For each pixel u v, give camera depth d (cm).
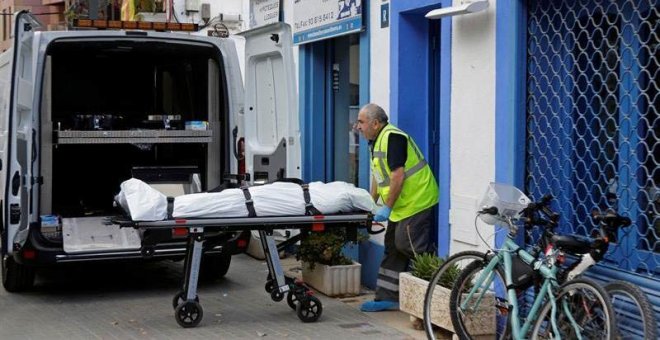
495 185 615
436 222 827
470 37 743
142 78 1020
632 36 605
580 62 654
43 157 861
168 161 997
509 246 616
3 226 857
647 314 493
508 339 605
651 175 595
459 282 649
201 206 696
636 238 607
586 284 528
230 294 884
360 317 778
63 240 822
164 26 889
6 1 3134
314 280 890
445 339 690
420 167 779
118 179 1001
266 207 709
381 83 901
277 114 929
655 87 588
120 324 762
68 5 2309
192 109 972
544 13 682
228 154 916
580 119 656
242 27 1313
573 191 664
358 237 863
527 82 696
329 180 1074
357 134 1005
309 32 1049
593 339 524
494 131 714
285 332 727
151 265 1065
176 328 743
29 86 819
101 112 1012
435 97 864
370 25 920
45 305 845
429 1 804
